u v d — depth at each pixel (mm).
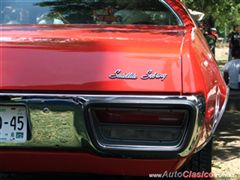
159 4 3705
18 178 4043
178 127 2643
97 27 3479
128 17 3674
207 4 15219
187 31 3439
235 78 5711
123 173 2781
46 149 2721
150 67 2713
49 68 2730
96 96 2646
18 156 2760
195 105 2631
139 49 2848
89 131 2650
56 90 2680
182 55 2811
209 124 2842
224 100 3277
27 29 3408
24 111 2715
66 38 3092
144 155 2633
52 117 2684
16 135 2723
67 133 2682
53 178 4027
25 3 3773
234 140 5484
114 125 2652
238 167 4465
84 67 2721
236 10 18703
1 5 3789
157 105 2625
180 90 2643
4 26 3531
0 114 2732
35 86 2689
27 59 2779
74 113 2660
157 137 2646
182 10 3738
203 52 3170
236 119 6641
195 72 2734
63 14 3701
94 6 3715
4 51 2838
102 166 2736
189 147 2648
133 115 2643
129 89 2641
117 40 3027
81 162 2740
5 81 2709
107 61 2738
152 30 3418
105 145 2641
